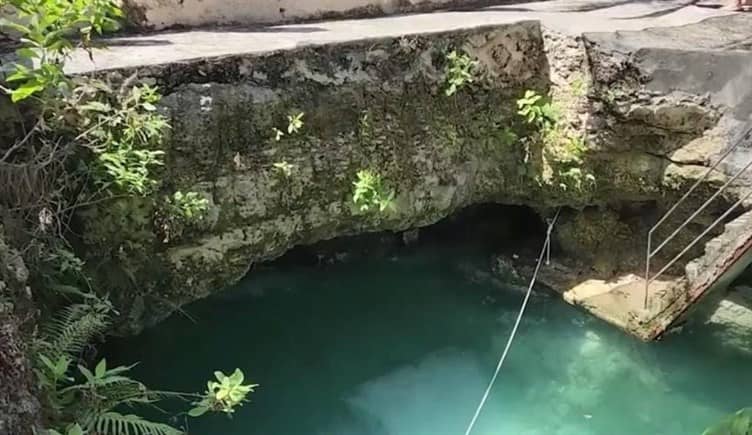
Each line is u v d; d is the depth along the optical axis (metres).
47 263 5.52
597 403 7.52
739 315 8.11
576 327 8.35
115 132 5.75
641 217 8.52
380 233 9.30
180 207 6.16
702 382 7.61
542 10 8.95
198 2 7.48
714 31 7.88
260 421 7.14
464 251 9.52
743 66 6.92
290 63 6.57
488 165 8.13
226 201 6.53
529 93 7.76
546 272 8.82
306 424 7.17
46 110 5.51
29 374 4.21
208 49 6.46
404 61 7.19
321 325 8.41
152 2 7.23
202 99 6.14
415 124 7.41
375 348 8.20
